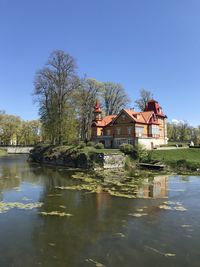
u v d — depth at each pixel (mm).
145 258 15914
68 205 27281
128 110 81688
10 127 134625
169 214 24344
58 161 68188
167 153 67625
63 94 72250
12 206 26547
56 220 22469
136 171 54562
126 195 31984
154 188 36594
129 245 17594
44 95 74000
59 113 72188
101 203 28172
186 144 94062
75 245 17625
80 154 62094
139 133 78188
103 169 57344
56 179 43719
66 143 75188
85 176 47156
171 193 33438
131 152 64938
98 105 89000
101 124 86750
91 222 22031
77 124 80438
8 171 53906
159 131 84812
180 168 56750
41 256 16156
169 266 15070
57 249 17062
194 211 25328
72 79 72812
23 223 21703
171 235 19266
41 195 31766
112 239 18547
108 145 81125
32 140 143375
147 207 26734
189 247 17344
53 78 72188
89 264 15242
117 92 99438
